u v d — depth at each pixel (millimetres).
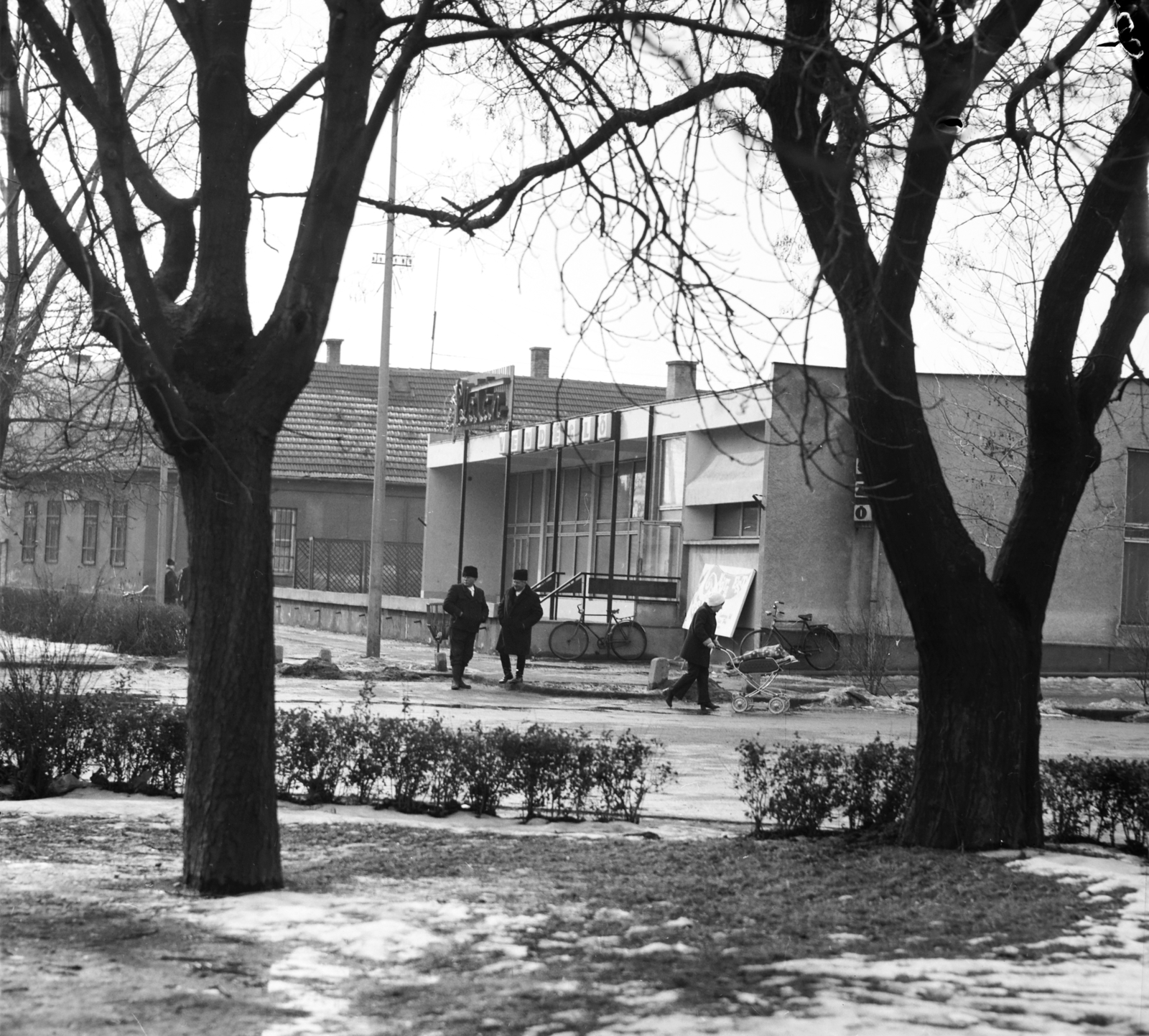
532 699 23906
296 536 57625
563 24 7820
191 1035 4934
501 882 8125
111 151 7574
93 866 8336
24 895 7355
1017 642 9656
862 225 8672
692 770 14859
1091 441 9844
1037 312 9688
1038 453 9797
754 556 31516
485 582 49312
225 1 8039
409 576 52906
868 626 27125
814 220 8531
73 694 12078
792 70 8016
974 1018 5316
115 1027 4980
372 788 12094
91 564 60844
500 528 49531
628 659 33406
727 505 33344
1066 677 30844
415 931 6664
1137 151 9047
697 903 7613
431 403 62875
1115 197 9219
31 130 8695
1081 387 9914
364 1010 5324
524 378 58250
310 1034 4988
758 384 5992
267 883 7742
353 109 7930
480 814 11281
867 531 30922
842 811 11039
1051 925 7160
